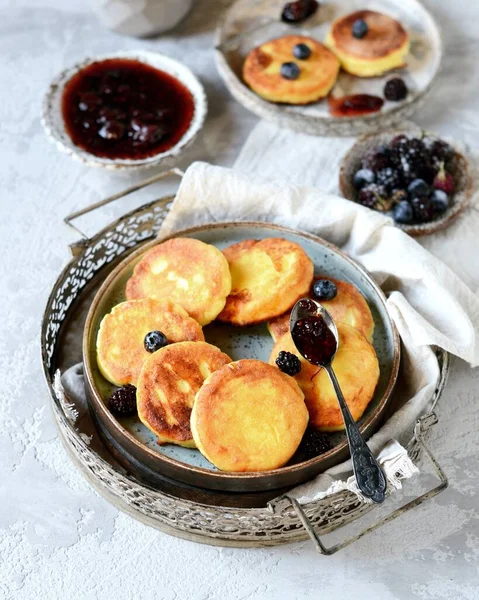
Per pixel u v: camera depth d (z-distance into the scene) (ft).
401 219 3.15
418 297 2.86
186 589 2.61
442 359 2.76
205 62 3.64
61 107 3.43
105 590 2.61
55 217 3.26
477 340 2.85
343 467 2.55
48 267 3.15
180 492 2.57
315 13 3.70
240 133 3.45
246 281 2.77
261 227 2.90
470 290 2.90
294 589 2.60
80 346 2.89
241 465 2.49
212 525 2.57
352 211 2.91
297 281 2.72
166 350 2.60
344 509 2.61
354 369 2.61
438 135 3.34
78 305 2.95
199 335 2.67
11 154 3.41
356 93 3.50
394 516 2.44
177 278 2.75
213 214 2.99
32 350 2.98
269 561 2.64
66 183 3.34
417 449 2.65
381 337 2.75
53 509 2.72
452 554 2.64
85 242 2.89
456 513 2.69
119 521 2.70
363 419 2.61
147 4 3.52
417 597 2.58
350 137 3.42
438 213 3.19
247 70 3.49
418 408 2.64
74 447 2.69
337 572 2.62
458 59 3.63
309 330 2.62
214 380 2.53
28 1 3.81
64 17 3.77
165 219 2.99
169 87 3.50
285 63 3.44
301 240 2.89
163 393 2.57
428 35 3.62
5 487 2.75
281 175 3.32
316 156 3.36
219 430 2.50
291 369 2.58
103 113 3.39
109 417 2.56
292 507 2.49
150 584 2.62
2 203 3.29
